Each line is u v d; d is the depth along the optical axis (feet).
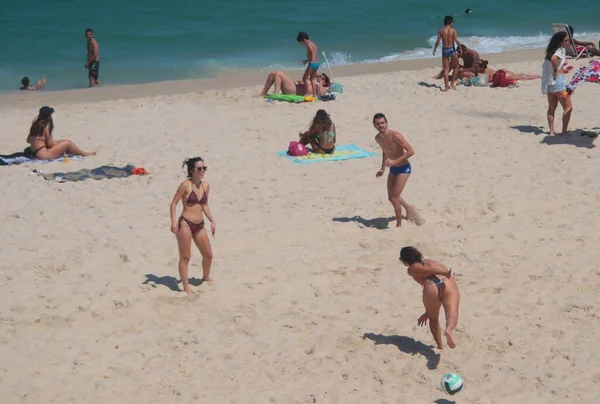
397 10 138.51
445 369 30.50
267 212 46.88
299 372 30.53
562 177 52.06
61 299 35.96
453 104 73.20
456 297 30.55
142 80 96.07
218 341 32.78
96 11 135.74
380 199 48.96
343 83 83.71
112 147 61.31
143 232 43.78
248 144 61.67
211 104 75.25
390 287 37.47
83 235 43.52
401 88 80.28
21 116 72.43
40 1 142.00
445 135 62.90
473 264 40.06
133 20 130.11
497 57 99.96
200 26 126.82
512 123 66.13
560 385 29.48
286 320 34.42
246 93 79.41
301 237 43.27
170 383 29.78
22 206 48.34
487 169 54.13
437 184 51.21
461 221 45.29
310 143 59.26
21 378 29.94
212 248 41.65
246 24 128.36
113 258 40.34
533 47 112.68
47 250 41.50
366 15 134.92
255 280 38.19
